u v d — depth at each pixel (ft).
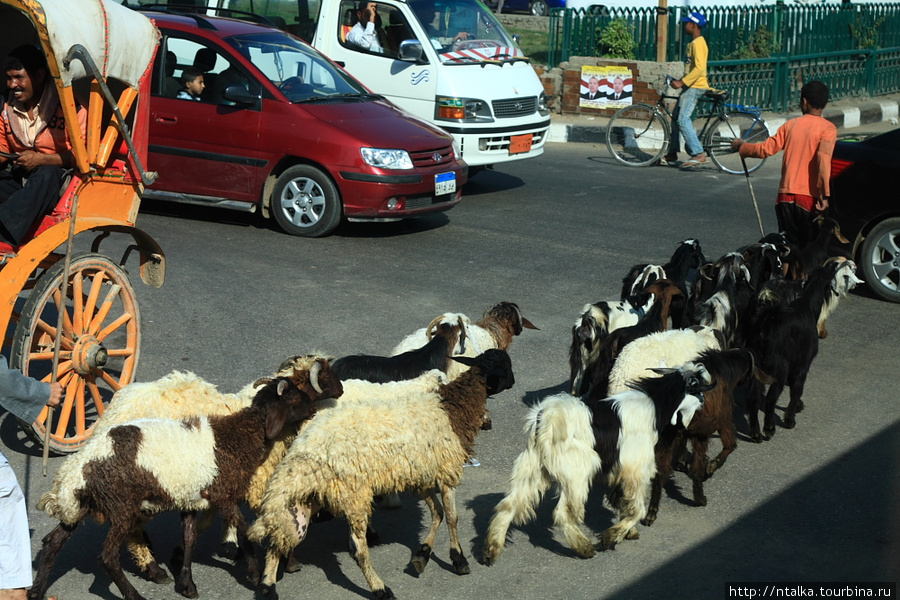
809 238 30.63
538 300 30.83
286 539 15.43
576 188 47.16
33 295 19.67
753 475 20.54
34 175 20.57
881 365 26.55
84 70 19.67
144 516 15.44
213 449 15.49
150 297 30.30
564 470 16.80
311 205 37.22
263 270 33.35
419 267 34.12
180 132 37.88
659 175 50.90
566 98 65.21
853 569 16.74
